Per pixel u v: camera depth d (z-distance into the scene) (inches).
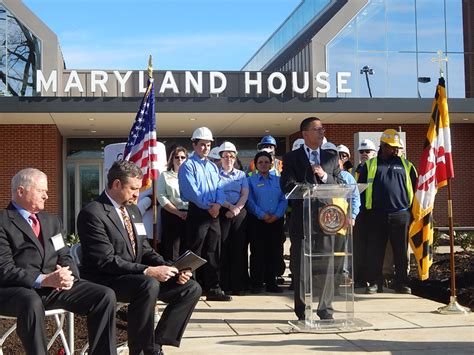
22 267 199.3
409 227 358.9
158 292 210.5
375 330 269.6
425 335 259.9
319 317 275.1
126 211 229.8
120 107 747.4
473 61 852.0
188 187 339.0
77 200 962.1
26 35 788.6
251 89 829.2
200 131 346.0
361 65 832.3
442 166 321.1
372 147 403.9
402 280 367.6
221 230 364.8
